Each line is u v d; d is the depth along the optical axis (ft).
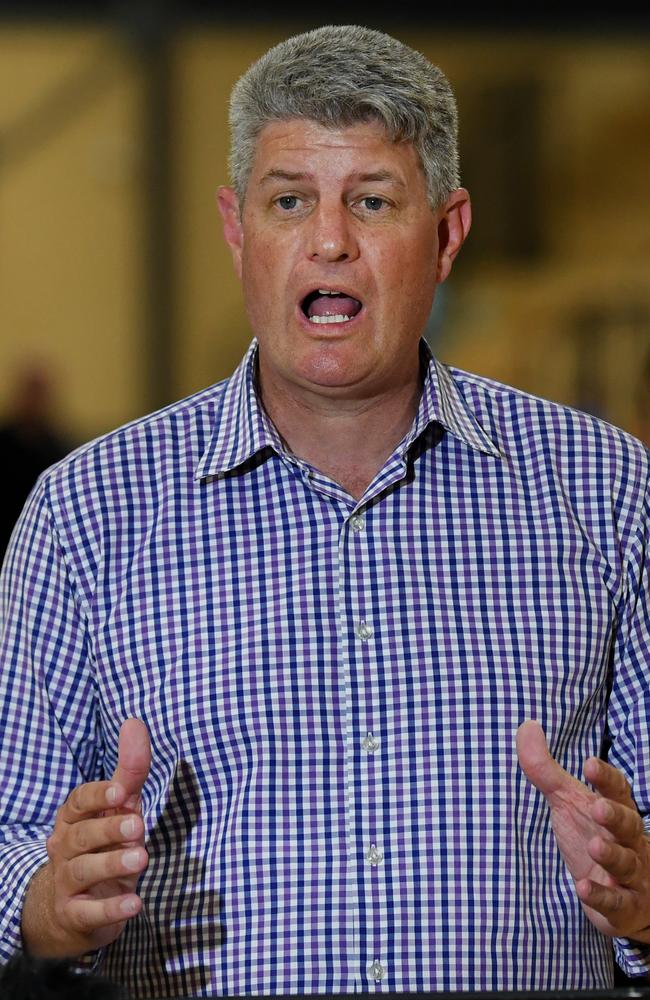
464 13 29.19
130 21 28.50
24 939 8.87
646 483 10.13
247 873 9.10
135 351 28.89
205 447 10.07
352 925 9.00
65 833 8.09
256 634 9.52
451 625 9.55
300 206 9.45
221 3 28.99
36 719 9.75
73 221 28.84
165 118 28.96
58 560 9.81
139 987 9.26
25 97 28.63
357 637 9.47
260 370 10.27
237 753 9.36
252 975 8.99
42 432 28.43
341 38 9.43
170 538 9.78
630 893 8.18
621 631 9.86
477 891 9.09
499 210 28.66
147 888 9.27
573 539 9.87
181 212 28.99
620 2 28.99
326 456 10.00
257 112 9.52
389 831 9.16
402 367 9.73
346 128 9.27
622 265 28.45
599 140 28.84
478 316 28.45
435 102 9.56
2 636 9.96
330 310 9.51
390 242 9.32
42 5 28.37
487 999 6.99
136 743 8.18
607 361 28.25
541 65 29.04
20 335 28.60
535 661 9.56
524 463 10.18
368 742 9.29
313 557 9.65
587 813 8.27
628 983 10.55
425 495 9.90
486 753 9.32
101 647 9.70
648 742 9.69
